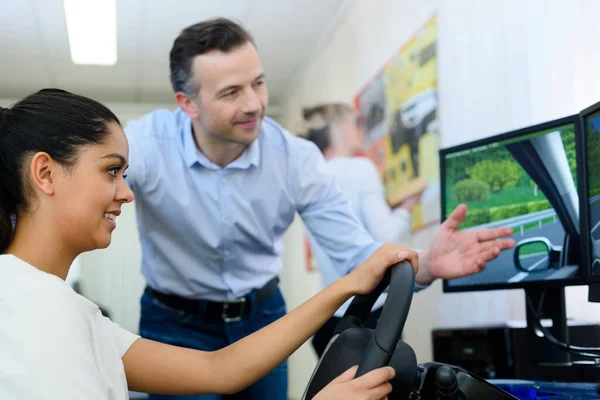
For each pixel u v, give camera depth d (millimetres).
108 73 6004
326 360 1034
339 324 1137
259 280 2129
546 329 1623
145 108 7000
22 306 861
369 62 4562
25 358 827
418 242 3777
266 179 2061
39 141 987
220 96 1896
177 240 2064
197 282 2062
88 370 859
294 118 6691
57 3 4570
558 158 1543
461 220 1675
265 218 2092
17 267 921
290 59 5898
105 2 4438
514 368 1730
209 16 4887
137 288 7375
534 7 2602
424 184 3684
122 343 1234
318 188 2104
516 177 1645
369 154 4527
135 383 1230
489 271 1684
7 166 991
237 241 2064
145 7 4660
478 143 1743
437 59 3533
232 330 2092
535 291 1665
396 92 4074
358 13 4719
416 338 3752
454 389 1000
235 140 1945
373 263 1115
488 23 2980
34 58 5578
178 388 1221
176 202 2020
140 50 5477
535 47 2602
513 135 1654
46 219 990
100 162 1008
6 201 995
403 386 1014
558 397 1197
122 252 7402
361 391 915
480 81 3082
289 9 4867
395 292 991
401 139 3994
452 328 1902
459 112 3307
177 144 2027
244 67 1896
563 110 2416
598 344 1756
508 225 1650
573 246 1503
